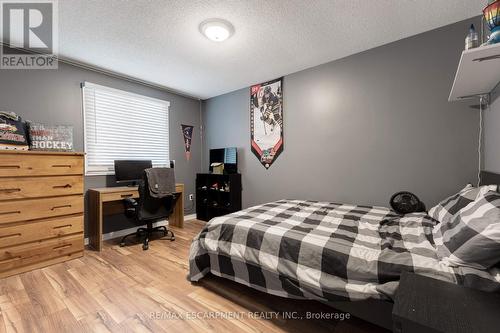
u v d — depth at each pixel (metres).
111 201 3.02
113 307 1.60
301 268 1.38
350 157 2.75
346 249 1.32
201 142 4.42
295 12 1.90
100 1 1.74
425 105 2.28
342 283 1.24
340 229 1.67
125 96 3.32
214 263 1.85
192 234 3.28
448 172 2.18
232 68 3.02
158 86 3.68
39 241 2.18
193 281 1.94
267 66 2.97
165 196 2.75
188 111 4.21
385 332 1.37
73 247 2.39
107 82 3.12
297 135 3.19
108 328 1.39
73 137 2.80
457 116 2.13
